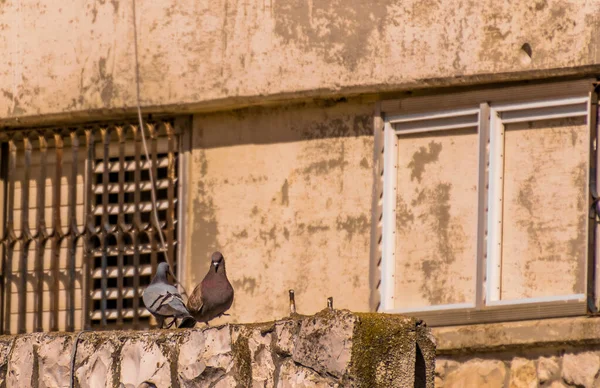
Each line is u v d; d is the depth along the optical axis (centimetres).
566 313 2723
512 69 2825
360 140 3011
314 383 1909
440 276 2895
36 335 2233
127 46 3209
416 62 2916
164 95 3158
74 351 2175
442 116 2914
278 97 3047
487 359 2783
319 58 3011
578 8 2772
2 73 3334
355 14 2984
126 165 3244
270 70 3056
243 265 3098
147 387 2094
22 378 2230
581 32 2766
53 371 2200
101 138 3269
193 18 3148
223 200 3138
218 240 3131
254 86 3072
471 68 2862
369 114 3006
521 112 2838
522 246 2814
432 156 2928
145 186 3206
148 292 2338
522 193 2825
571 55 2772
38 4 3316
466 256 2870
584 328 2669
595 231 2711
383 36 2952
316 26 3019
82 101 3244
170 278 3150
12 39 3334
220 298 2391
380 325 1897
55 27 3294
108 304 3225
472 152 2880
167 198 3189
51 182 3319
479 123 2864
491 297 2822
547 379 2717
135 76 3192
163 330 2112
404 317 1922
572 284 2758
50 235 3294
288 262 3056
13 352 2250
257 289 3078
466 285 2862
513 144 2844
